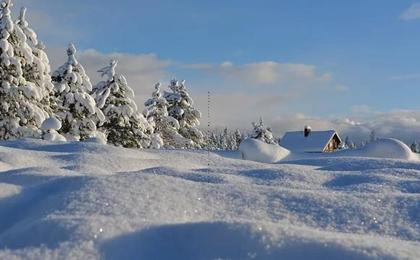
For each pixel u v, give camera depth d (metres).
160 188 3.98
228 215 3.62
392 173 6.73
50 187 4.13
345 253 2.31
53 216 3.05
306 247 2.40
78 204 3.46
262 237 2.50
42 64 25.30
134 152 12.36
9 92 23.67
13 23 24.23
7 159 8.14
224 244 2.52
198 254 2.49
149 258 2.46
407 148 17.31
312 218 3.60
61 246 2.43
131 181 4.06
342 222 3.52
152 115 37.31
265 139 45.75
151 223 2.82
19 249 2.42
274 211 3.74
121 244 2.52
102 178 4.12
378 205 3.85
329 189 5.15
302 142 42.09
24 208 3.74
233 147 57.84
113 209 3.39
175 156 12.30
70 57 27.50
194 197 3.91
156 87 37.72
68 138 26.03
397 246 2.46
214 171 6.47
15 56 24.48
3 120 23.72
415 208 3.79
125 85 30.20
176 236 2.66
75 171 5.81
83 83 27.48
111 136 29.75
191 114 39.88
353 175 5.96
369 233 3.32
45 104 25.78
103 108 29.84
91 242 2.48
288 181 5.62
